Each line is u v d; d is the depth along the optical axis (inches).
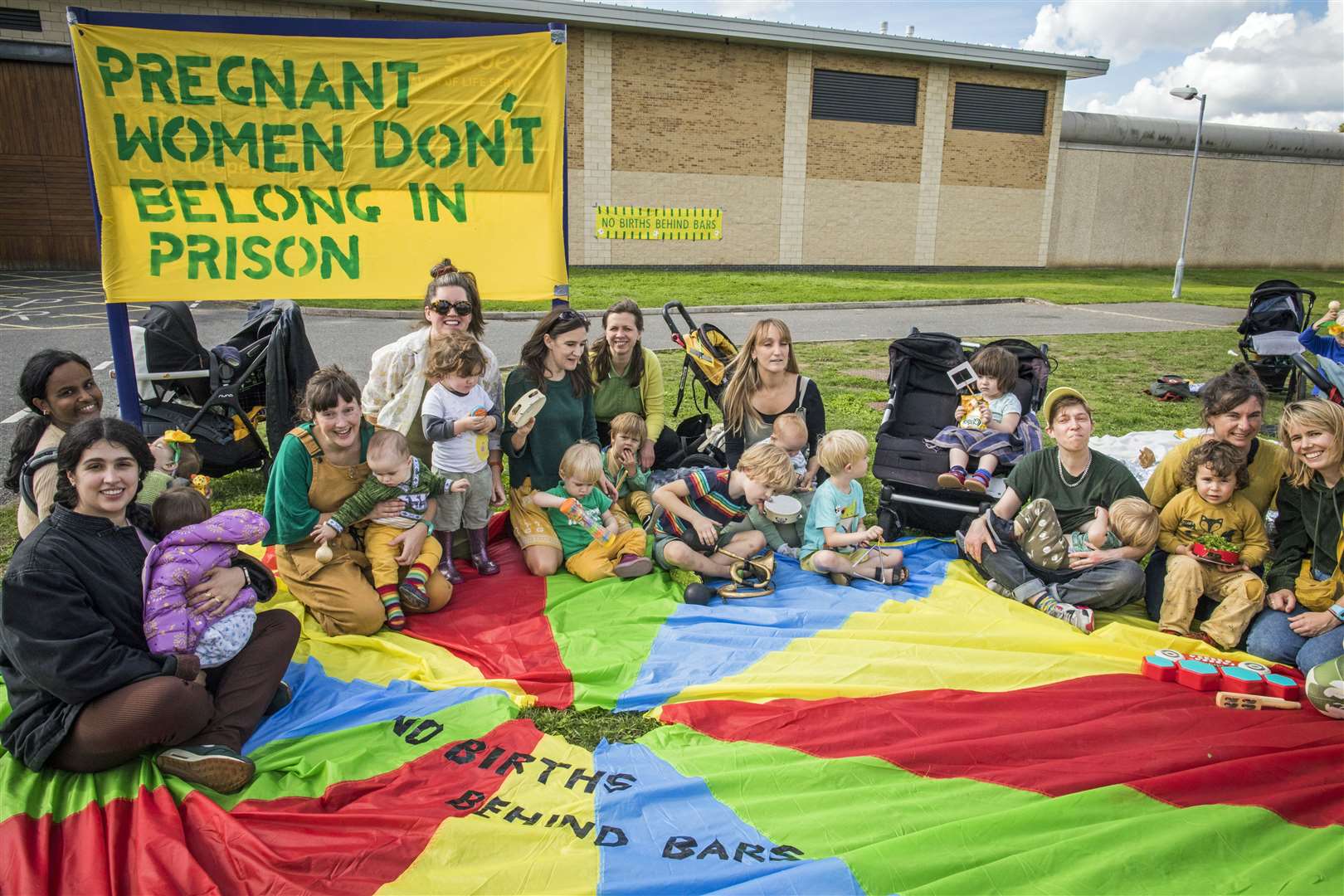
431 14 871.1
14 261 820.6
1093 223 1262.3
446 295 190.4
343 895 102.7
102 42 195.9
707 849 110.7
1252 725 139.7
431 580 176.2
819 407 225.0
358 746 134.5
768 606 186.1
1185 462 171.8
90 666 115.9
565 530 201.9
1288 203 1396.4
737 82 994.7
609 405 234.4
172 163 204.7
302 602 171.6
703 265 1032.8
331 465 170.9
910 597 190.4
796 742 135.8
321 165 211.0
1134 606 184.5
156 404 254.5
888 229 1114.7
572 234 969.5
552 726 141.8
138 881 103.0
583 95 938.7
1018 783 122.1
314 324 597.9
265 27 201.5
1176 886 102.9
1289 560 167.0
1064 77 1149.7
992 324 715.4
